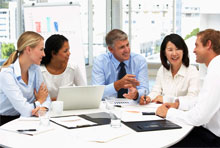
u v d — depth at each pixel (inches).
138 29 342.6
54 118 90.0
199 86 118.3
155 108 104.0
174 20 335.0
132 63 132.1
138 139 71.7
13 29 172.7
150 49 343.9
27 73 107.9
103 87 103.6
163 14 336.5
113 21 326.6
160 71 125.5
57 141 70.2
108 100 117.0
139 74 131.6
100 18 292.4
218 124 86.0
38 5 173.9
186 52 118.0
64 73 121.8
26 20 174.7
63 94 99.3
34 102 103.0
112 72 131.4
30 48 101.4
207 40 91.5
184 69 119.3
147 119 88.7
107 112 98.7
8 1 167.2
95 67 131.6
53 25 173.6
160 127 80.4
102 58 132.1
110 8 317.4
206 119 82.8
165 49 118.0
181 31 335.9
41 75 111.0
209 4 194.7
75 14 172.6
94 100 104.3
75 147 66.1
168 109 91.8
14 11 172.7
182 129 80.1
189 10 330.6
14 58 104.1
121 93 127.2
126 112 97.2
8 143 68.9
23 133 76.0
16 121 87.4
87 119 89.2
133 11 340.2
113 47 122.2
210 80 83.0
